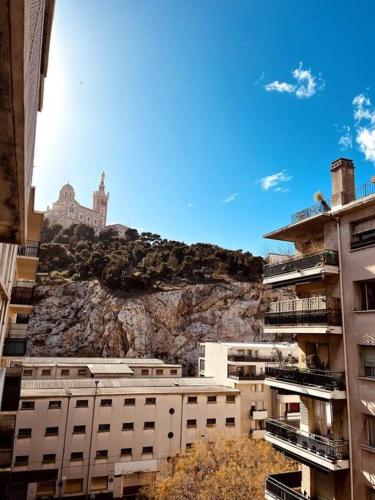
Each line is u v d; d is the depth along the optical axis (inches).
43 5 175.9
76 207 5693.9
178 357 3230.8
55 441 1322.6
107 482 1357.0
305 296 776.3
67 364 1991.9
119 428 1414.9
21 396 1315.2
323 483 660.1
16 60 102.5
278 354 1936.5
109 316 3289.9
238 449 1195.3
